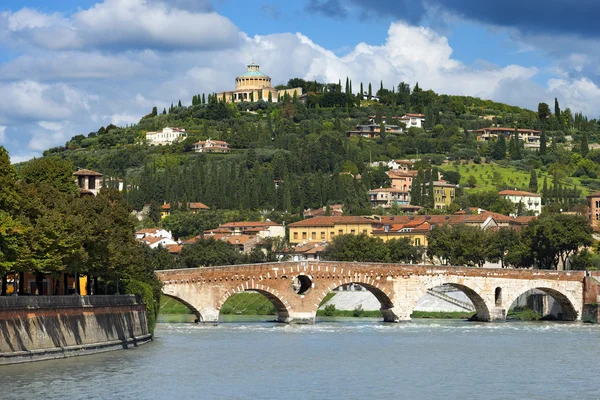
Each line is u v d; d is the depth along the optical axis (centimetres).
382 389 14025
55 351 15250
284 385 14262
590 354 18575
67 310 15788
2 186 15062
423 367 16488
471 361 17362
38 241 14975
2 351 13988
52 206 17275
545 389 14125
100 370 14762
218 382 14375
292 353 18362
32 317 14725
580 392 13875
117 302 18025
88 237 16350
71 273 17638
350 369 16125
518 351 19112
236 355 17850
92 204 19050
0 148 15638
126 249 18875
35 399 12281
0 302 13875
